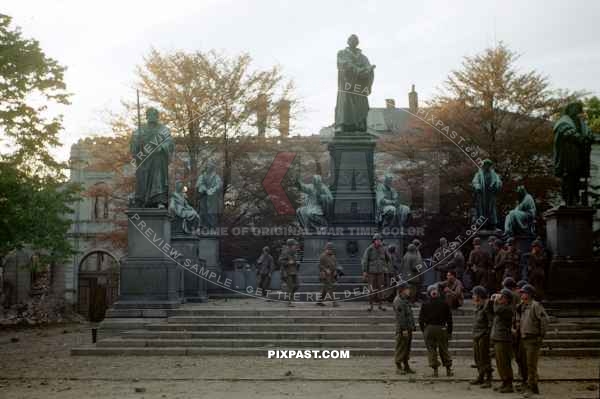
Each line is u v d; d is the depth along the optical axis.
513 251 25.22
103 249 56.59
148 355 21.33
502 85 43.56
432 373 17.58
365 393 14.87
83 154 46.28
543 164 44.56
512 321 15.48
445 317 17.14
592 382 16.16
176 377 17.12
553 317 23.72
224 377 17.03
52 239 39.09
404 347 17.52
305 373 17.66
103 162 42.78
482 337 15.91
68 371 18.33
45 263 40.81
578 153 26.75
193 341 21.92
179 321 23.62
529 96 43.84
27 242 38.19
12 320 35.28
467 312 23.47
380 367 18.66
